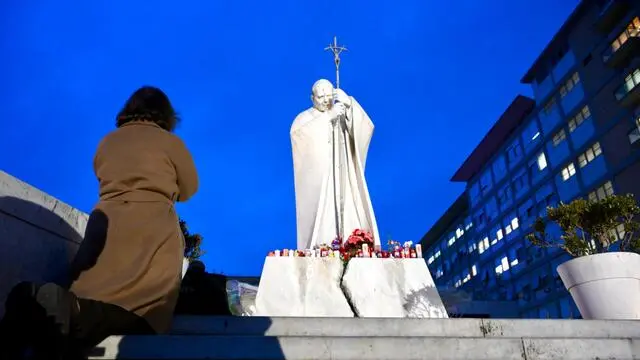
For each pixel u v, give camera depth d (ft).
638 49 104.73
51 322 8.16
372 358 10.69
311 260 26.30
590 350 11.51
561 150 128.26
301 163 34.01
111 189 12.12
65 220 15.03
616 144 109.50
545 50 134.51
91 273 10.85
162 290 10.98
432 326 13.70
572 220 22.08
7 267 12.39
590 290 19.12
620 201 21.61
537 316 130.11
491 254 158.81
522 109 145.89
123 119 13.67
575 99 123.85
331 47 35.63
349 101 33.88
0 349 7.97
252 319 13.64
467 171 179.42
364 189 32.45
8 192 12.59
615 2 107.76
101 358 9.65
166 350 9.93
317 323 13.66
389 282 25.63
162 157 12.71
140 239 11.36
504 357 11.15
